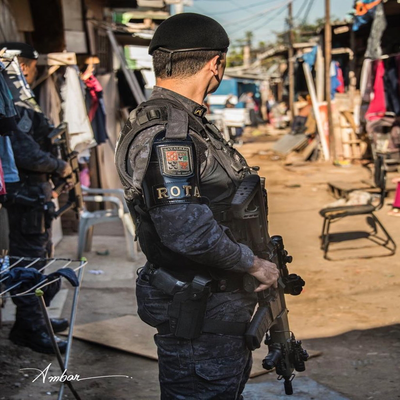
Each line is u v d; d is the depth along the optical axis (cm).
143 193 185
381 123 1096
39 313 385
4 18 524
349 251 646
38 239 383
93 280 555
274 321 216
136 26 1140
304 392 324
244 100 2914
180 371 199
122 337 410
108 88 910
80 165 774
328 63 1418
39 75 627
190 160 184
